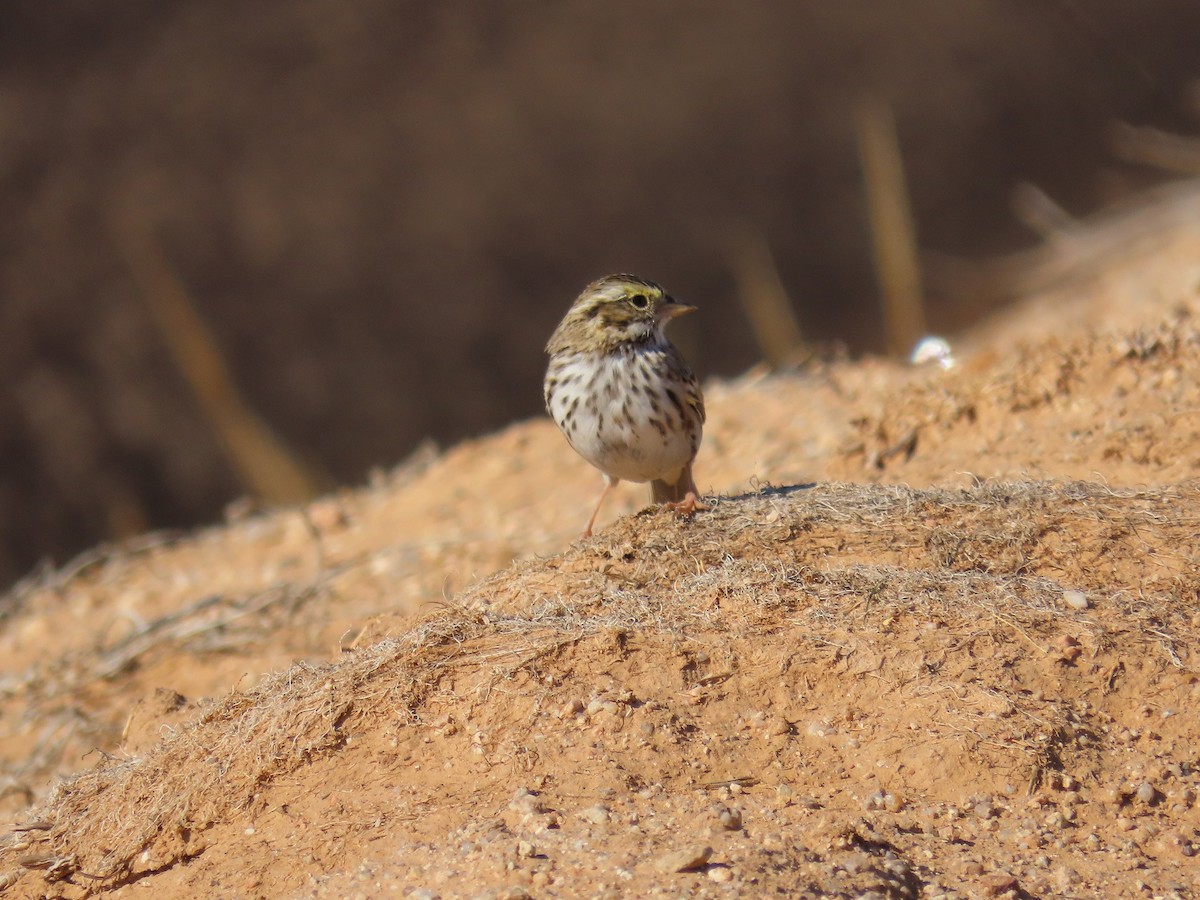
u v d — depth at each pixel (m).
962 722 6.96
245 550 14.91
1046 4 47.16
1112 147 45.06
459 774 6.93
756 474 12.38
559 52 38.22
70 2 33.53
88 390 27.88
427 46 36.88
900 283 22.47
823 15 43.66
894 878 6.08
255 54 34.56
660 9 41.00
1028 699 7.10
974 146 43.84
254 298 30.70
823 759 6.90
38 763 10.60
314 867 6.60
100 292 29.25
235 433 22.11
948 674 7.19
